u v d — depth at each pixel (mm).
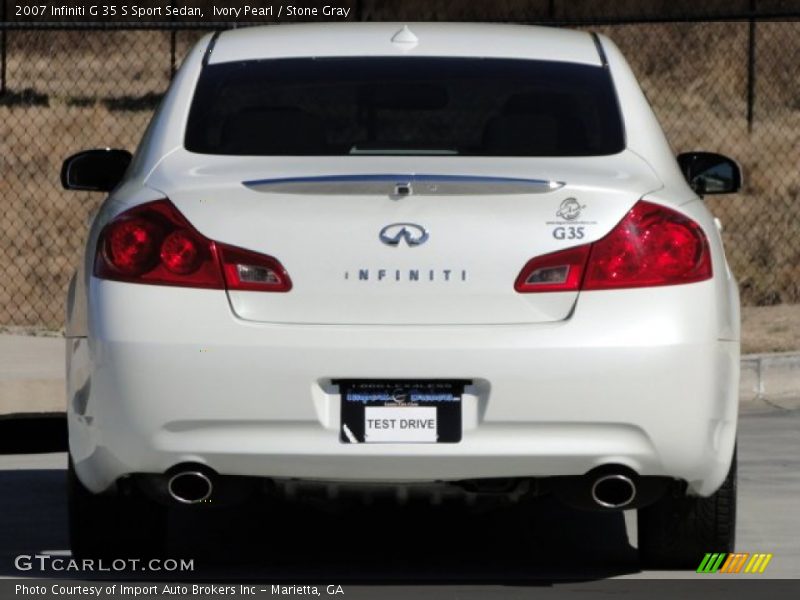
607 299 13414
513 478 13711
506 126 14773
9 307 39969
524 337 13289
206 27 34688
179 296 13469
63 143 57656
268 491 13938
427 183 13414
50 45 73000
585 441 13414
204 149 14594
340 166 13820
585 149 14641
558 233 13438
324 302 13422
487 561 15836
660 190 13898
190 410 13398
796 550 16250
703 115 61688
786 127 58938
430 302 13391
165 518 15148
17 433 24250
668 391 13414
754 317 33812
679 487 14000
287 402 13328
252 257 13438
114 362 13500
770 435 23562
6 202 50500
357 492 13836
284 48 15938
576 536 17016
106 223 13867
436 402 13422
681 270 13562
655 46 68938
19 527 17469
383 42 16000
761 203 47719
